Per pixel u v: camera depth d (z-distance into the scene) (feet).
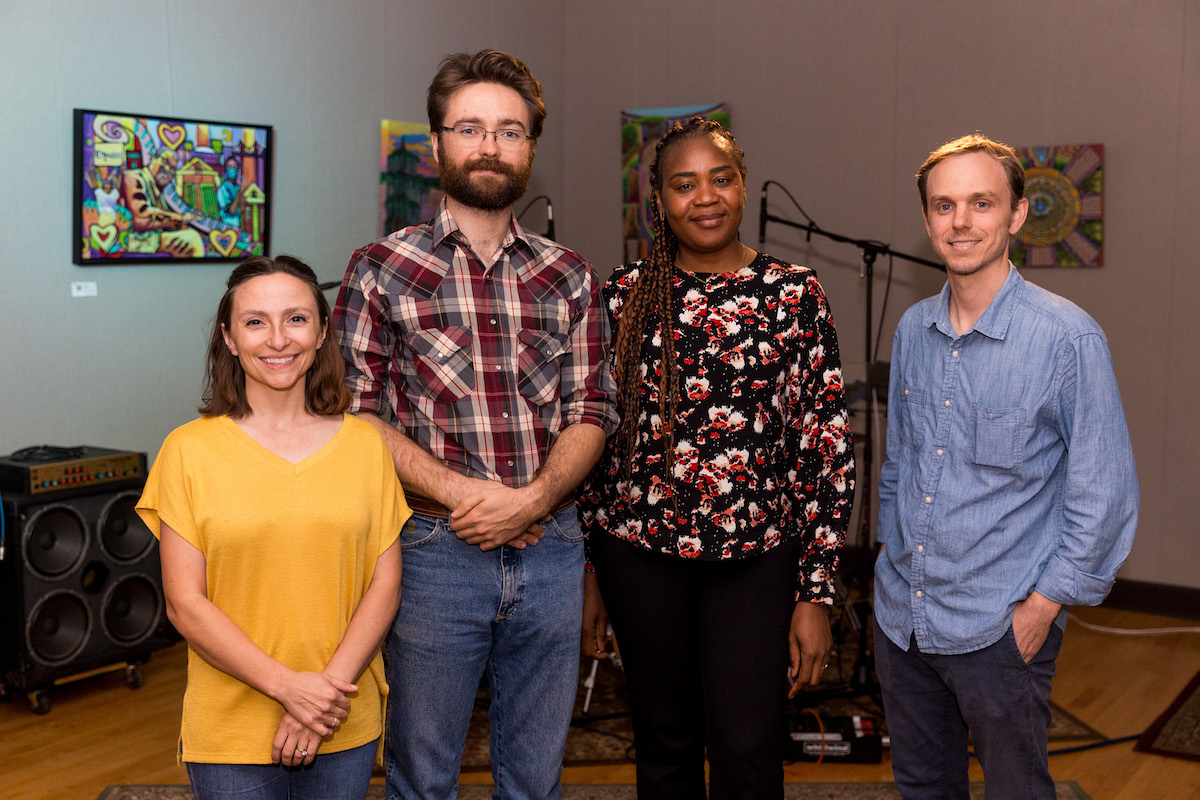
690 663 6.67
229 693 5.37
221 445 5.44
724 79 18.08
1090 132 15.30
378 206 16.20
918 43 16.37
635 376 6.60
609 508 6.73
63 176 12.29
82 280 12.59
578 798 9.46
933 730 6.52
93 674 11.81
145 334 13.32
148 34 12.91
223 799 5.39
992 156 5.91
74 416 12.62
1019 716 6.04
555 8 19.27
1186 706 11.69
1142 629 14.70
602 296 6.79
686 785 6.81
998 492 5.96
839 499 6.63
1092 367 5.71
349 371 6.20
